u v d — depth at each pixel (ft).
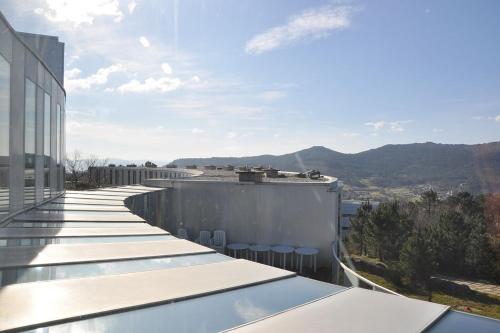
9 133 36.73
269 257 79.87
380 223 139.23
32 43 72.43
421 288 113.19
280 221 80.59
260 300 14.56
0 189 33.88
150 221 71.31
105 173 188.75
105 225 31.58
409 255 114.32
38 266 18.30
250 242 81.92
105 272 17.72
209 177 103.81
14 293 14.29
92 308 12.85
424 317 12.85
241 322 12.26
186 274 17.81
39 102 49.08
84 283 15.83
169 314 12.82
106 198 56.24
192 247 23.75
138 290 15.07
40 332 11.04
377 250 143.23
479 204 196.44
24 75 41.86
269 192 81.25
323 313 13.16
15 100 38.55
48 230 28.43
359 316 12.90
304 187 79.61
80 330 11.28
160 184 85.25
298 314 13.06
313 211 79.10
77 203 49.21
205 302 14.19
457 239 144.05
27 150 42.98
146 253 21.72
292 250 75.87
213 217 83.71
